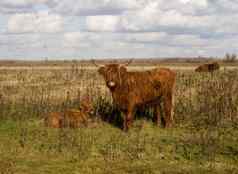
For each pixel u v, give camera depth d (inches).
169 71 590.2
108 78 543.5
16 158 422.9
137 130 547.8
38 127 569.0
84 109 587.5
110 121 613.6
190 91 769.6
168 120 577.6
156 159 419.8
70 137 491.5
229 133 528.4
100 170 384.2
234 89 779.4
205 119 591.5
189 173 374.0
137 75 561.3
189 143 469.7
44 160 417.1
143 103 566.9
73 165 400.2
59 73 1515.7
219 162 409.4
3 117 619.2
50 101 737.0
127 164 403.5
